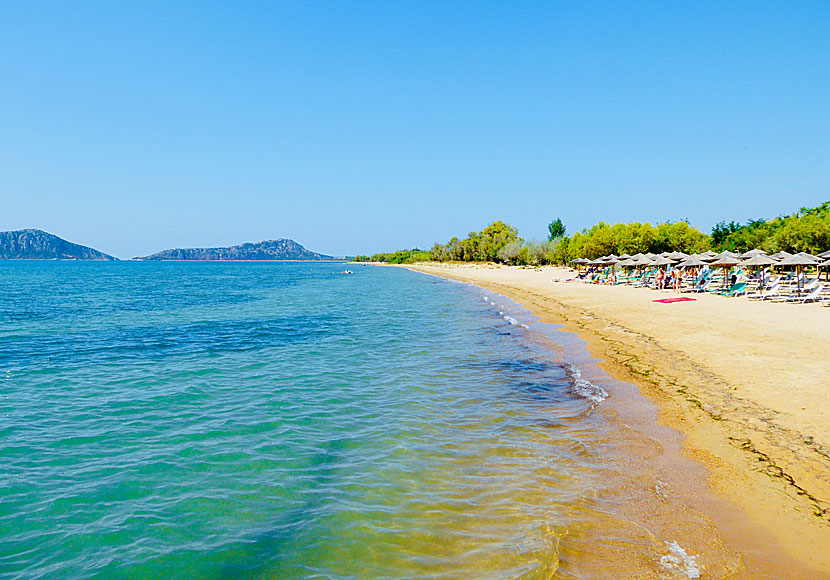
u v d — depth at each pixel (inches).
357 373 474.3
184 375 468.1
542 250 3809.1
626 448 276.7
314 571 175.8
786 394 341.4
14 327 812.6
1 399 385.4
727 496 217.3
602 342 592.7
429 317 944.3
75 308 1143.0
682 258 1469.0
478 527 201.3
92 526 205.6
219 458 273.1
